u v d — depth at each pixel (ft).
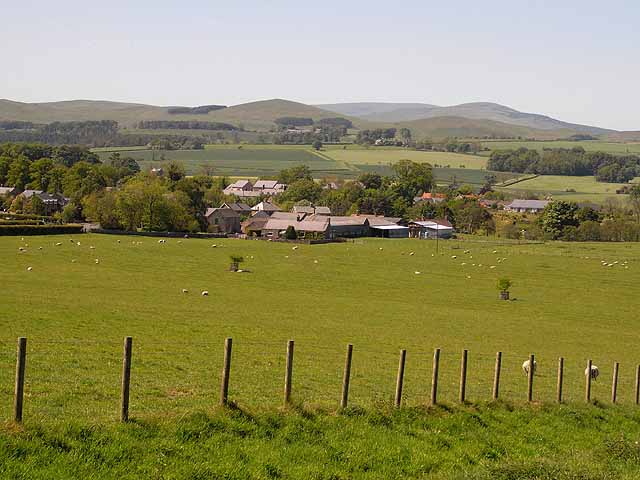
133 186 625.82
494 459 84.23
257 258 430.61
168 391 105.29
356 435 82.69
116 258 394.52
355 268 400.26
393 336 204.33
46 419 75.72
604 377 157.48
